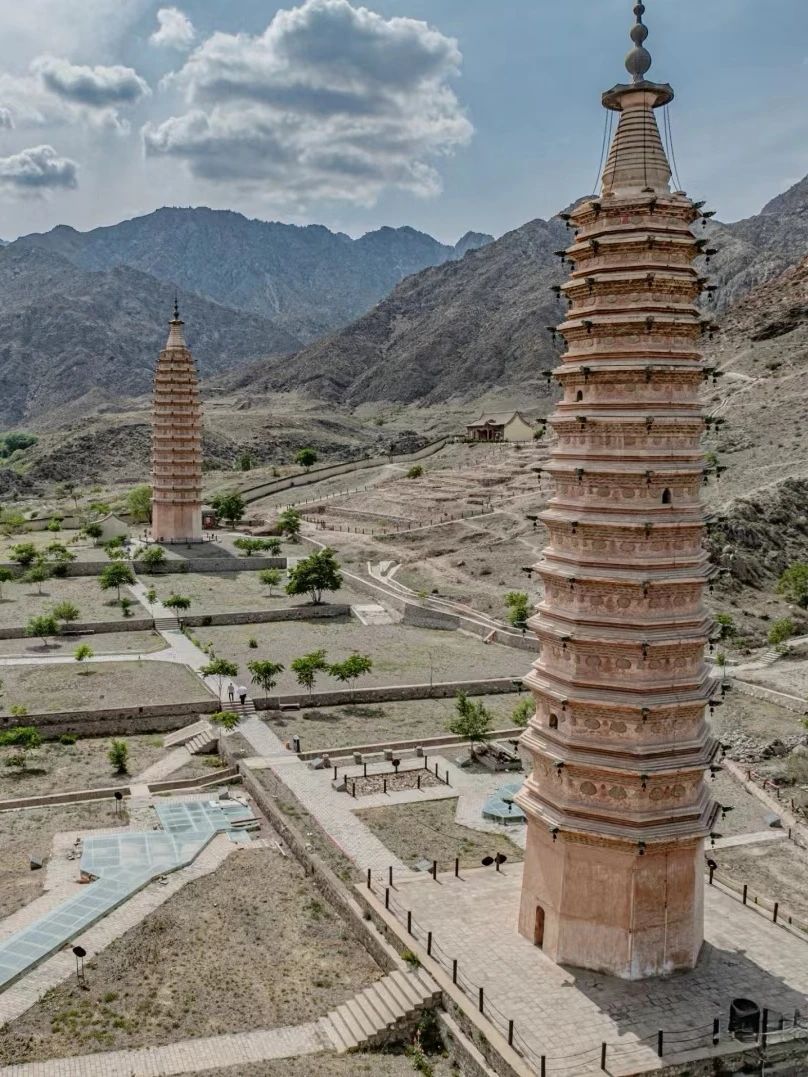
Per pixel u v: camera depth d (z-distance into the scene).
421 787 52.47
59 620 83.50
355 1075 29.56
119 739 61.53
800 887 40.94
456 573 102.50
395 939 34.75
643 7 32.44
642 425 31.72
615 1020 29.64
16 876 41.97
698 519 32.22
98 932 37.09
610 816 31.56
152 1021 31.83
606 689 31.88
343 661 73.62
